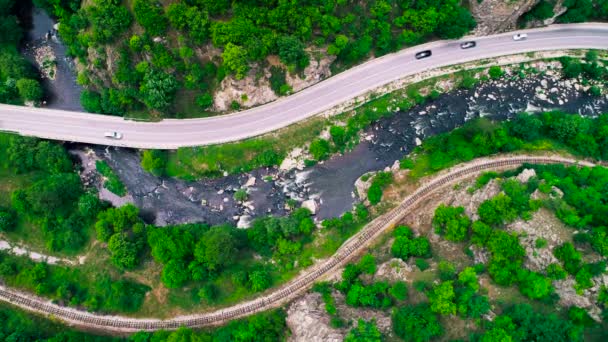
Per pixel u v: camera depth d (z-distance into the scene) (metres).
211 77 116.75
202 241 108.94
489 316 92.75
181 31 110.69
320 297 105.94
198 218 119.38
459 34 119.62
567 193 100.94
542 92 123.19
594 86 122.12
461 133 118.12
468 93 123.88
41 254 112.81
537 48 123.50
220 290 109.62
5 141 118.69
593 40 123.38
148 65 113.19
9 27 122.50
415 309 95.75
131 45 110.19
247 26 109.75
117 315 108.69
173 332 103.69
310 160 120.75
